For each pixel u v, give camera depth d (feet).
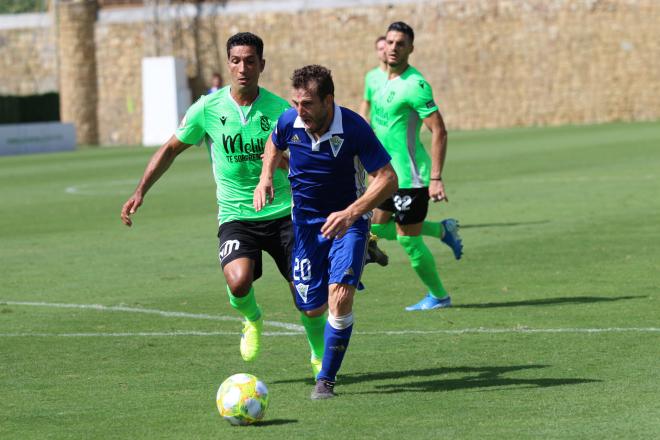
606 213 153.17
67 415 60.03
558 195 179.32
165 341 80.59
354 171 64.44
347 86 479.41
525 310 88.38
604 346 73.97
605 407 58.39
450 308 90.99
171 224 161.48
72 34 506.48
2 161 351.87
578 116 450.30
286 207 71.67
